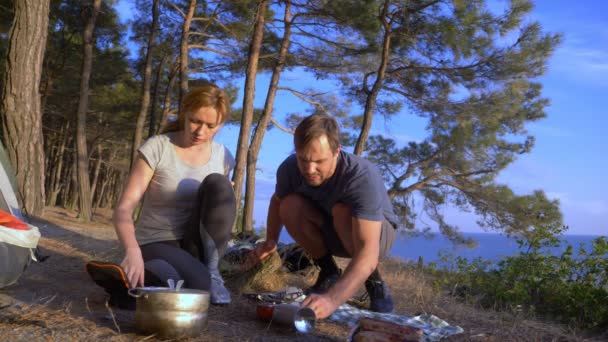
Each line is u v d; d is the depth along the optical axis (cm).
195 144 299
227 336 240
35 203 781
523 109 1393
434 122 1441
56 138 2730
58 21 1823
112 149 3228
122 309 270
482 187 1432
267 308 273
